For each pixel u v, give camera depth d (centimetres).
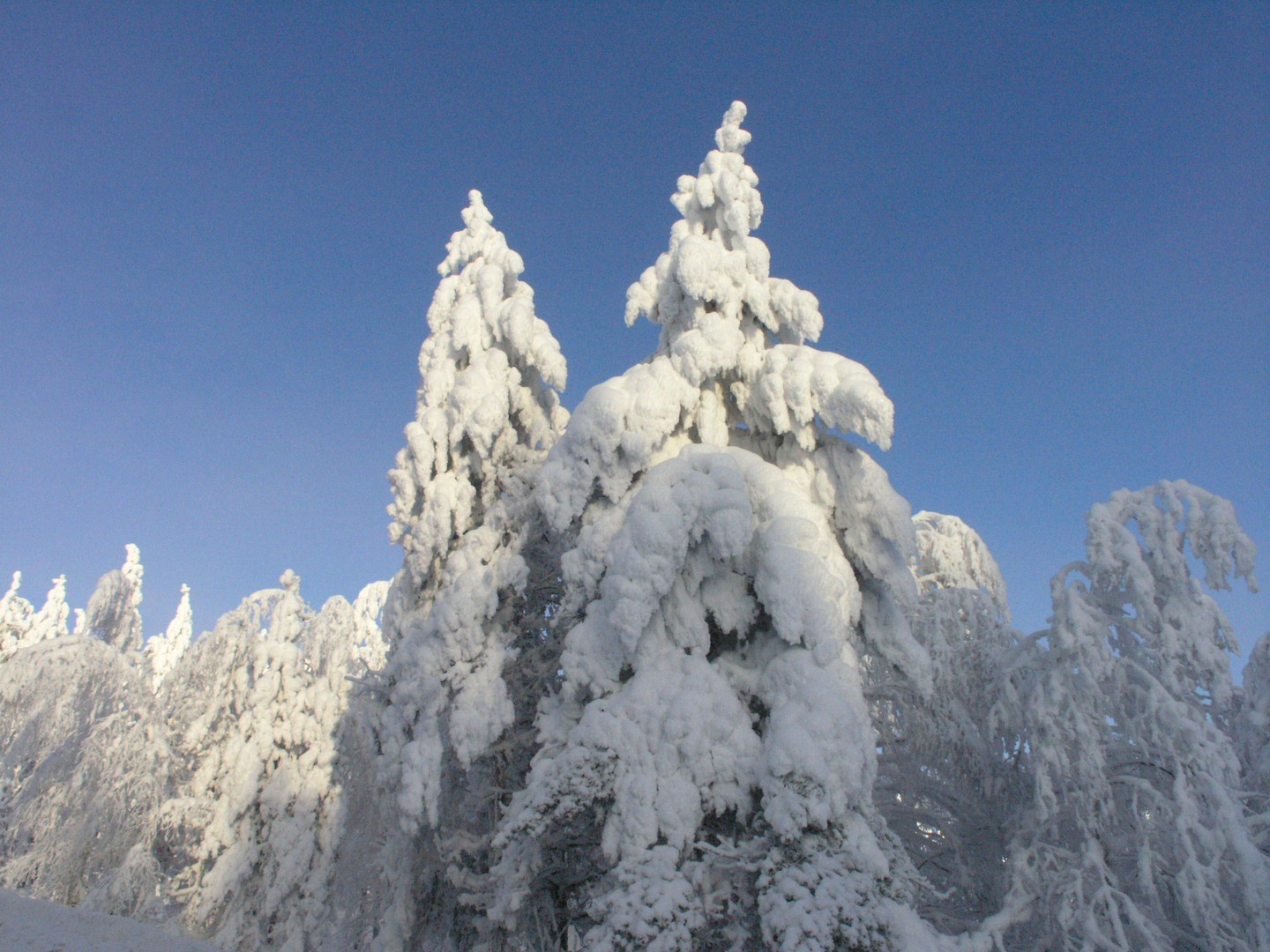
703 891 802
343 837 1670
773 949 715
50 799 1584
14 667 1574
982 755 1655
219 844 1645
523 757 1326
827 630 892
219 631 1955
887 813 1667
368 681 1459
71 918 982
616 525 1051
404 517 1507
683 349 1132
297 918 1551
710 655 1038
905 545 1020
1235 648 1527
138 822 1695
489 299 1608
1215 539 1570
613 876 886
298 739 1745
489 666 1212
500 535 1417
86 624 2441
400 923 1266
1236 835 1259
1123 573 1598
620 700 927
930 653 1808
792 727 824
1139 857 1341
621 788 855
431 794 1124
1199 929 1272
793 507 1001
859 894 728
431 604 1473
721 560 1010
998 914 1334
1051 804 1385
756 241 1226
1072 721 1441
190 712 1972
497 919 1002
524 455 1577
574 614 1099
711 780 844
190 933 1563
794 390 1068
